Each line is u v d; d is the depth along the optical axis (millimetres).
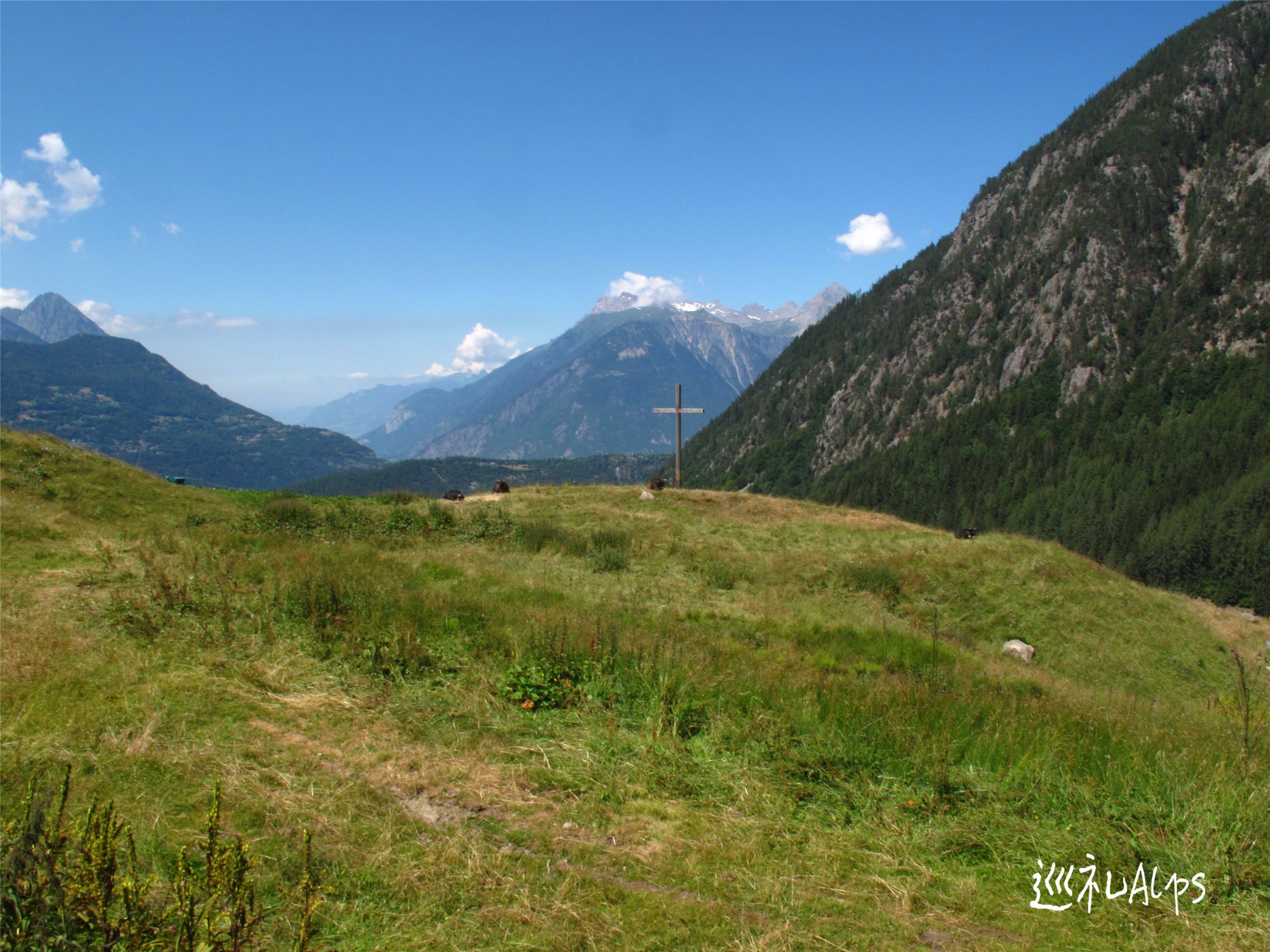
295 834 4402
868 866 4762
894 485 161125
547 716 6871
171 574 10344
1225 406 134000
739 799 5508
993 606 19938
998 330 188875
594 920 3910
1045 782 6051
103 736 5273
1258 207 168750
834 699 7758
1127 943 4172
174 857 3998
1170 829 5363
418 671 7629
